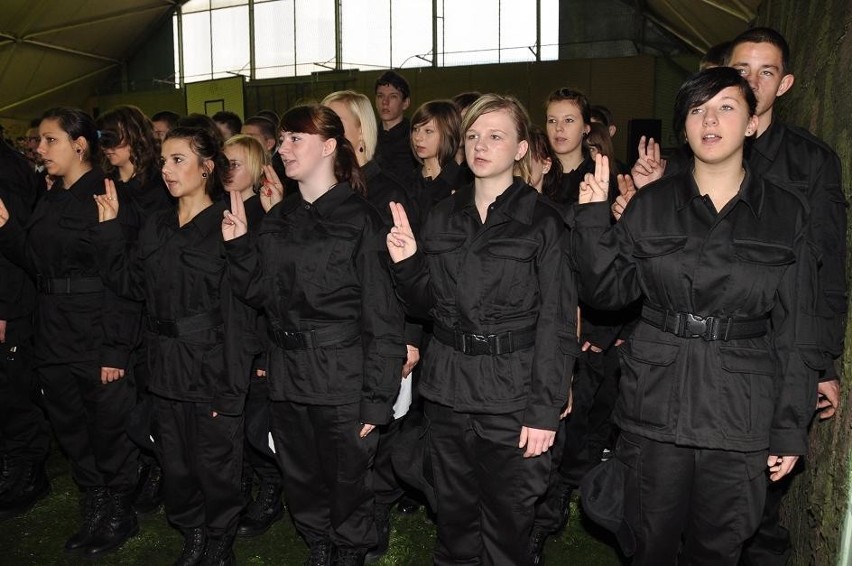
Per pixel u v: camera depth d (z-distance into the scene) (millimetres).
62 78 15359
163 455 2578
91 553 2762
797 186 2207
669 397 1892
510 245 2064
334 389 2309
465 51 13633
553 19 12930
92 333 2797
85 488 2990
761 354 1867
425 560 2738
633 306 3004
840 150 2352
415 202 2939
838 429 2066
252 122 4137
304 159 2285
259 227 2410
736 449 1836
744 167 1928
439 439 2203
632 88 11656
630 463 1970
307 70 14938
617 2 12484
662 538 1958
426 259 2188
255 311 2494
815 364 1834
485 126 2086
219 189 2602
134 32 15516
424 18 13930
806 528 2307
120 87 16281
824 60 2701
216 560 2594
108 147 3127
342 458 2369
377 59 14367
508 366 2092
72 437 2889
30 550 2822
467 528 2270
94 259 2787
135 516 2959
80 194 2816
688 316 1881
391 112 4207
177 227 2525
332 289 2281
